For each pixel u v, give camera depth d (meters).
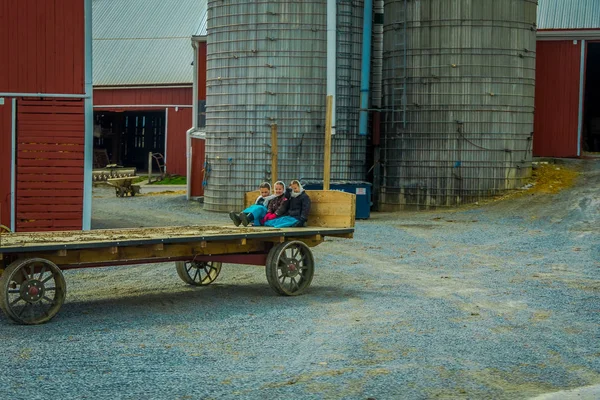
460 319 11.32
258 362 8.95
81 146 22.02
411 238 22.16
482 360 9.05
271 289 14.22
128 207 34.94
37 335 10.26
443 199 30.83
